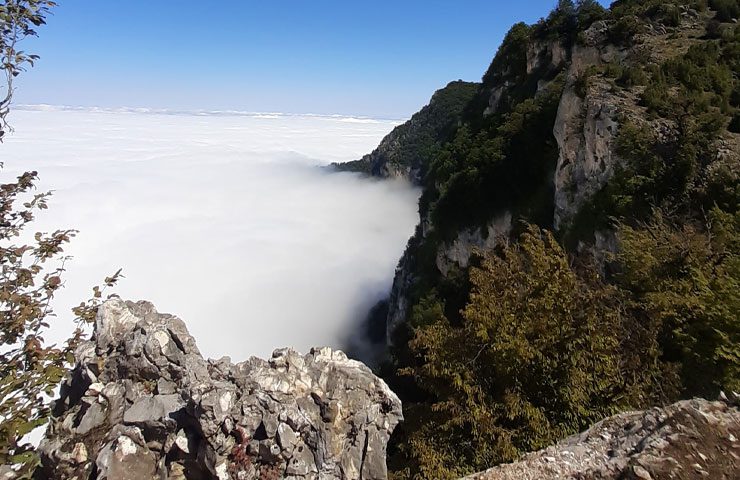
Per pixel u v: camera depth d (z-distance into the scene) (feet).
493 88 183.83
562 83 122.83
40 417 16.16
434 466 38.06
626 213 71.67
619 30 116.78
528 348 38.60
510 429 39.01
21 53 15.14
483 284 47.98
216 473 21.31
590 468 24.98
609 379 38.60
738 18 110.22
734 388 33.42
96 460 21.76
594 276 50.90
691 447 23.38
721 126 71.56
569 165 90.33
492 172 122.83
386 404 24.91
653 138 74.18
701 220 64.13
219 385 23.34
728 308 37.52
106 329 26.84
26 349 15.75
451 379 42.63
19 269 16.55
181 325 26.86
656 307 43.57
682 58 92.48
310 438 23.17
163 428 22.70
